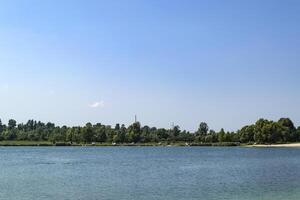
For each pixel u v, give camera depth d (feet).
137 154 608.19
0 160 454.81
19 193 181.68
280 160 436.76
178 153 643.86
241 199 163.22
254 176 256.52
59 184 217.36
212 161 427.33
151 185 211.20
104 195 176.14
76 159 475.31
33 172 296.51
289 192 181.98
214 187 201.46
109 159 477.77
